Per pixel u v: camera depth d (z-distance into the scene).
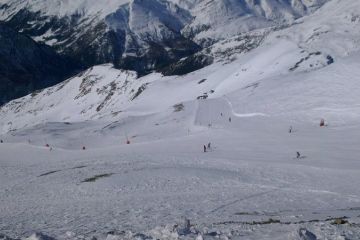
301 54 194.75
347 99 93.88
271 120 93.38
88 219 30.38
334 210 30.66
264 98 112.31
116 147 86.25
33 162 77.62
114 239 18.19
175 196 38.88
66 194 43.38
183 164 57.44
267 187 42.06
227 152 67.69
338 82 105.50
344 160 56.19
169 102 194.38
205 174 47.75
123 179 46.62
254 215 29.44
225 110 112.94
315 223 20.94
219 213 30.92
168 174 48.00
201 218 28.70
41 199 42.06
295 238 16.36
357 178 45.53
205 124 99.88
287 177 46.94
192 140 82.81
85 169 57.41
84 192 43.34
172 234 17.77
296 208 32.38
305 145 68.12
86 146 104.69
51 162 74.19
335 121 84.50
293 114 93.81
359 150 62.09
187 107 125.12
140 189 42.81
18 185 51.16
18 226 28.95
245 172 50.25
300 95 105.50
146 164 58.59
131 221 28.69
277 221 24.75
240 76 196.00
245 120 98.06
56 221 30.31
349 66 113.31
